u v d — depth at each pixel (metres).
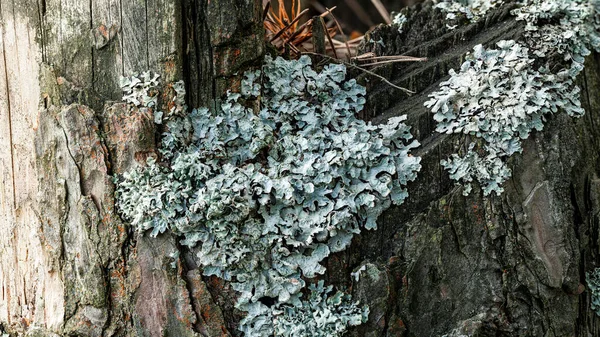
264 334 0.30
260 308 0.30
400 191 0.31
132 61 0.30
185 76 0.30
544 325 0.31
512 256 0.31
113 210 0.29
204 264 0.30
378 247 0.31
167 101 0.30
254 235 0.30
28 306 0.31
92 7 0.30
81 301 0.30
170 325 0.30
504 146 0.31
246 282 0.30
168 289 0.30
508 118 0.31
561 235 0.31
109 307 0.30
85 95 0.30
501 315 0.31
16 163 0.31
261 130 0.30
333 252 0.31
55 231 0.30
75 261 0.30
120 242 0.29
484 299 0.31
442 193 0.31
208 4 0.30
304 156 0.30
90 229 0.30
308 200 0.30
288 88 0.31
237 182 0.30
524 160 0.31
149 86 0.30
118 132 0.30
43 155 0.30
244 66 0.30
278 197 0.30
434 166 0.31
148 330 0.30
